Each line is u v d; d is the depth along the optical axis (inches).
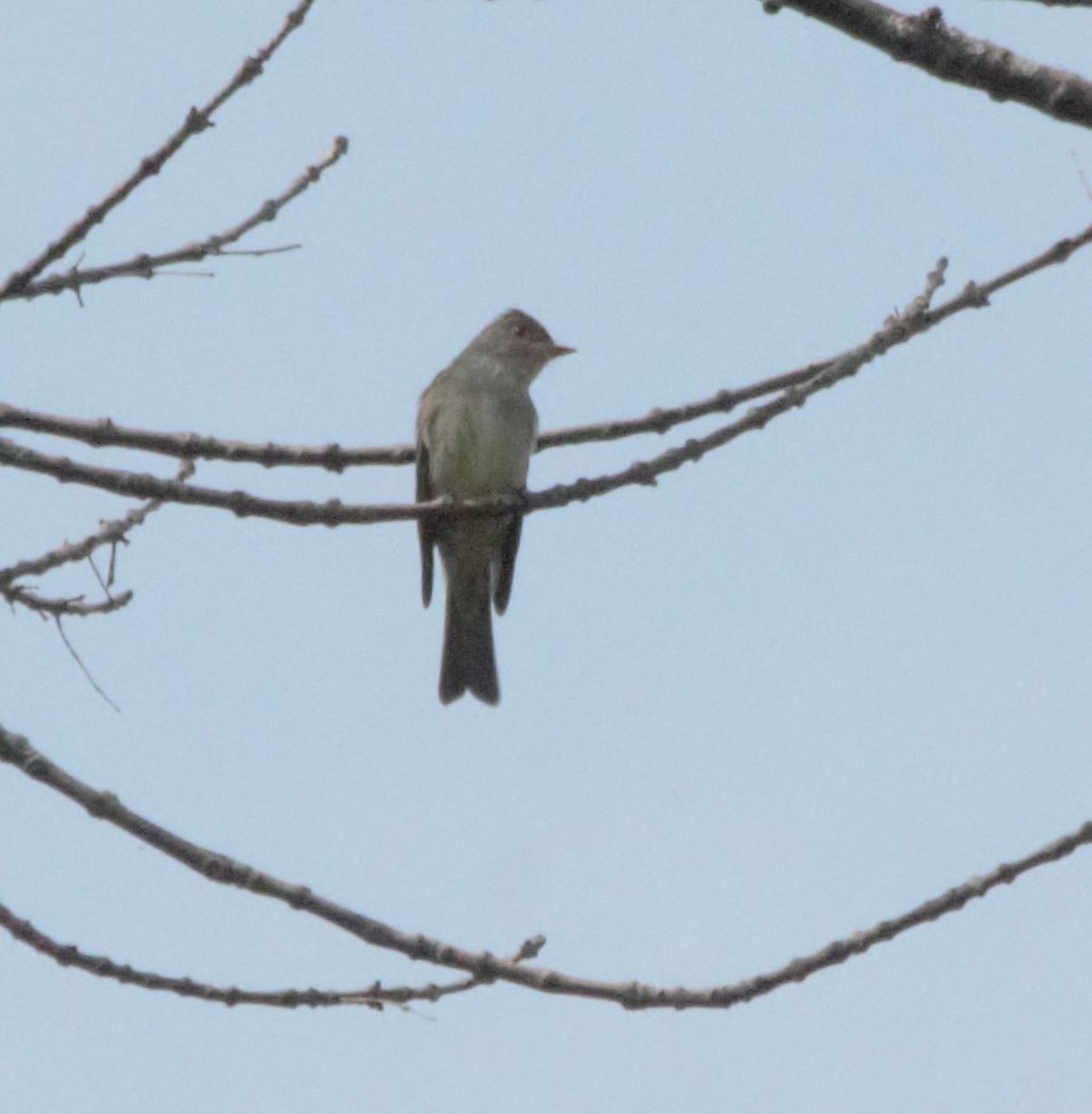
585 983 296.0
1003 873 304.3
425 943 296.8
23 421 345.7
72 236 334.0
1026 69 247.4
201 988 301.6
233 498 327.3
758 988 297.9
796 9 254.8
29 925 299.9
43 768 298.7
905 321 334.0
